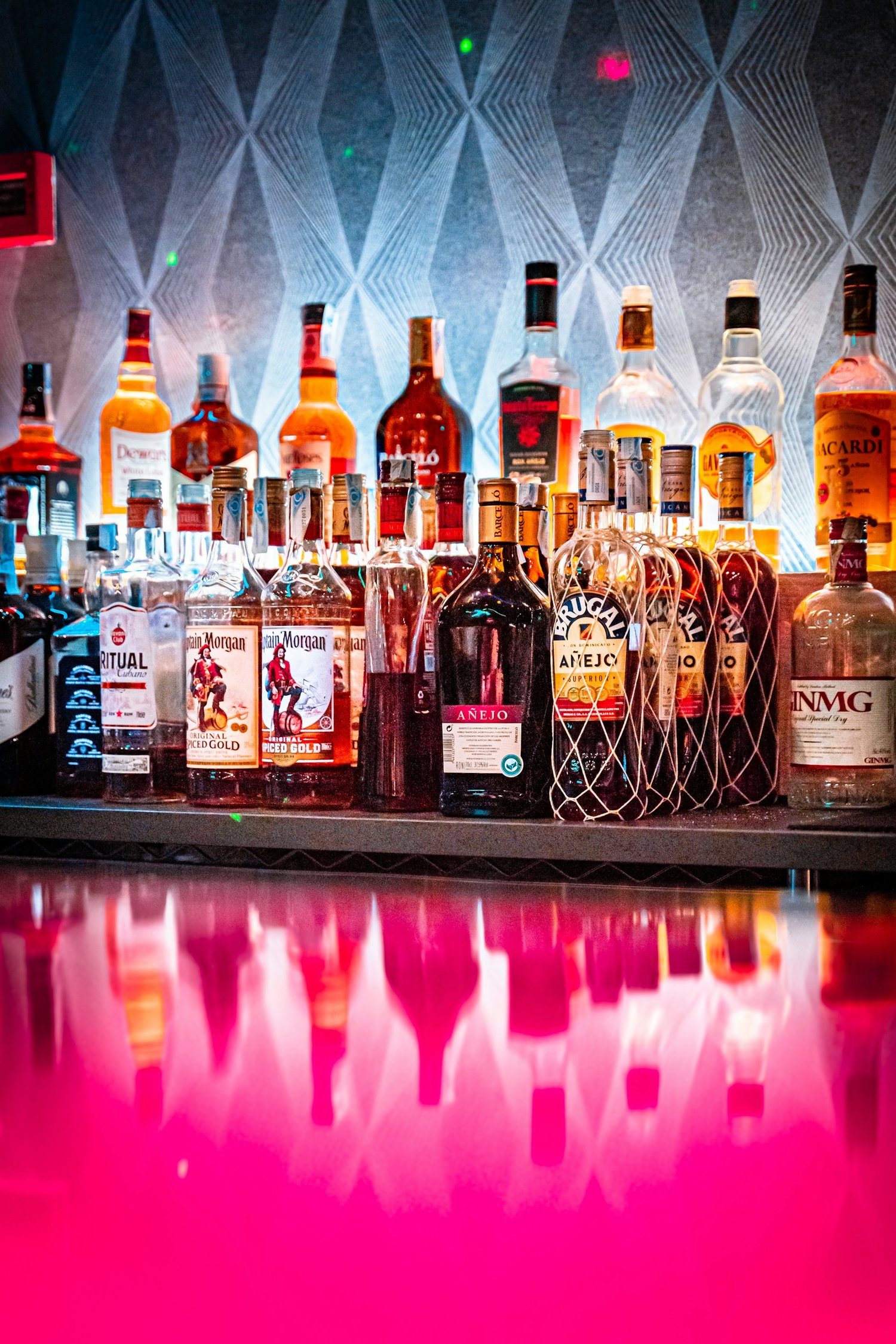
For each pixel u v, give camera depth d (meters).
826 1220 0.41
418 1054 0.60
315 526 1.41
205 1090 0.54
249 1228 0.40
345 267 1.88
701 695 1.40
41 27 2.03
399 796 1.37
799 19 1.70
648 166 1.76
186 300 1.96
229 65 1.93
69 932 0.94
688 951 0.86
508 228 1.81
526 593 1.35
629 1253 0.39
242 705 1.40
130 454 1.85
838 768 1.29
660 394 1.70
